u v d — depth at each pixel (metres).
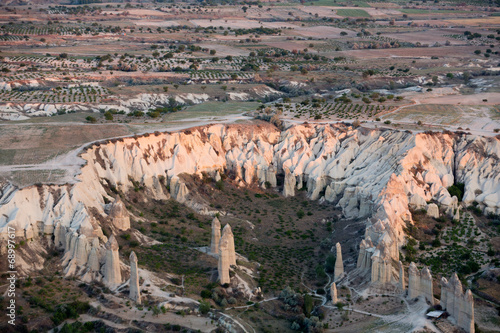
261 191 157.88
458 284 95.50
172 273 110.44
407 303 102.12
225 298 104.62
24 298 97.31
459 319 94.62
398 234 128.00
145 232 126.00
